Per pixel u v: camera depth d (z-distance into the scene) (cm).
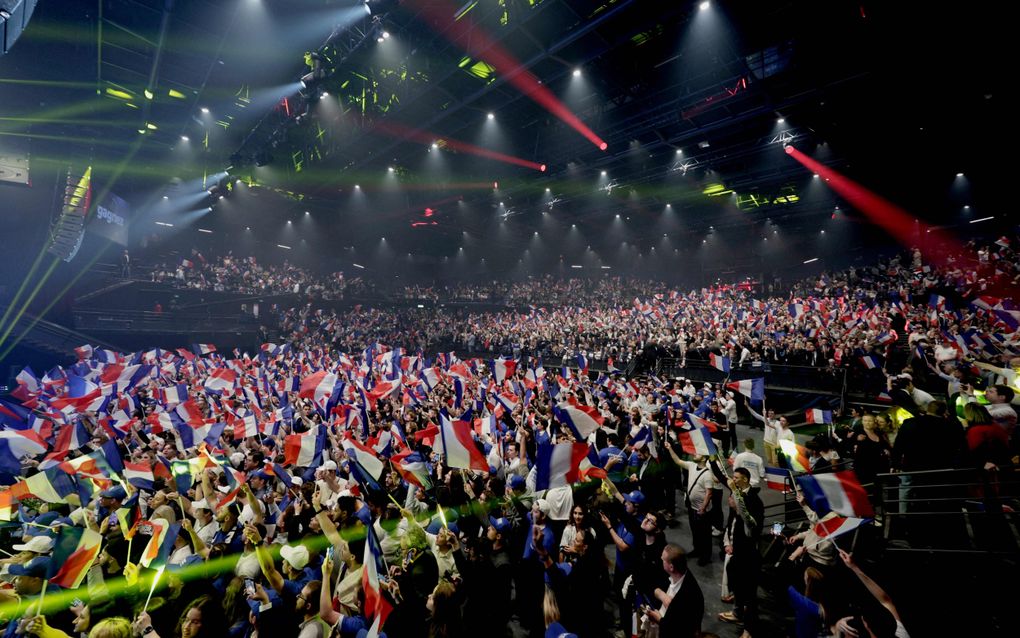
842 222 3525
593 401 1398
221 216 3769
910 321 1781
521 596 601
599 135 2698
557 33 1898
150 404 1536
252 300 3450
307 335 3419
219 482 759
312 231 4272
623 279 4653
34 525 637
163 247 3506
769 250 3969
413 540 517
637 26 1823
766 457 1083
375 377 1673
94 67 2383
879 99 2062
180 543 586
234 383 1477
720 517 779
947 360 1228
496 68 2138
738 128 2464
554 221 4622
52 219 2625
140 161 3231
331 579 509
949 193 2912
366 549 386
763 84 2061
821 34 1794
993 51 1666
